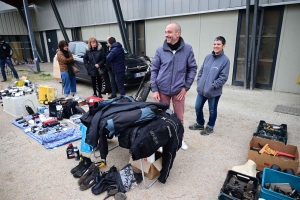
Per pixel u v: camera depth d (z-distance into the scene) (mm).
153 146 1945
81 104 4695
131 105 2273
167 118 2164
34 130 3441
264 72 5676
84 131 2895
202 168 2521
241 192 1851
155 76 2719
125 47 8094
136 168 2447
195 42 6668
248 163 2336
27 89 4730
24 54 12859
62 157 2791
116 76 4723
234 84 6207
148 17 7512
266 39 5434
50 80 7477
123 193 2084
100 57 4922
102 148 2139
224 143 3061
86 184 2223
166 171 2201
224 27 5961
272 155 2432
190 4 6363
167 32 2406
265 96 5125
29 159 2752
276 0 4934
